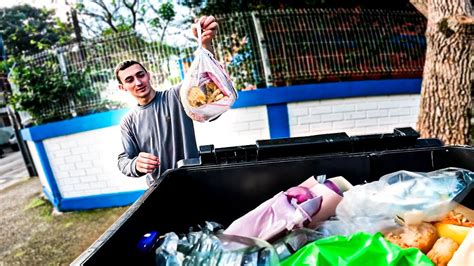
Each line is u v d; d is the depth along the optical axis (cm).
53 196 382
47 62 384
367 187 88
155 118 163
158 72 374
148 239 74
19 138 618
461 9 213
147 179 174
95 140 359
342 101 360
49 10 616
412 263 59
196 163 105
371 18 399
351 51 388
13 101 385
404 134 108
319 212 84
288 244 74
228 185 101
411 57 398
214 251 65
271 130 353
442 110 228
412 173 90
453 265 63
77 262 54
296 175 101
